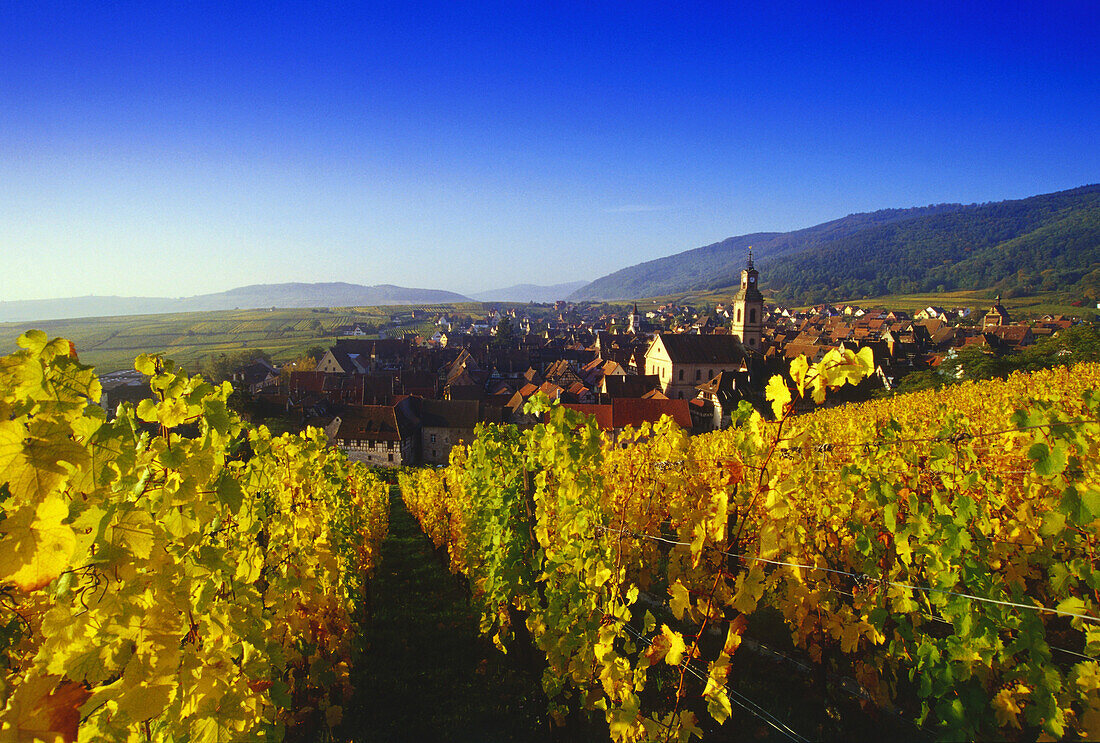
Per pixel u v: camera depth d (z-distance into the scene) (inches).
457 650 569.6
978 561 257.4
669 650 228.4
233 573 244.4
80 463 127.8
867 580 343.3
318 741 405.4
